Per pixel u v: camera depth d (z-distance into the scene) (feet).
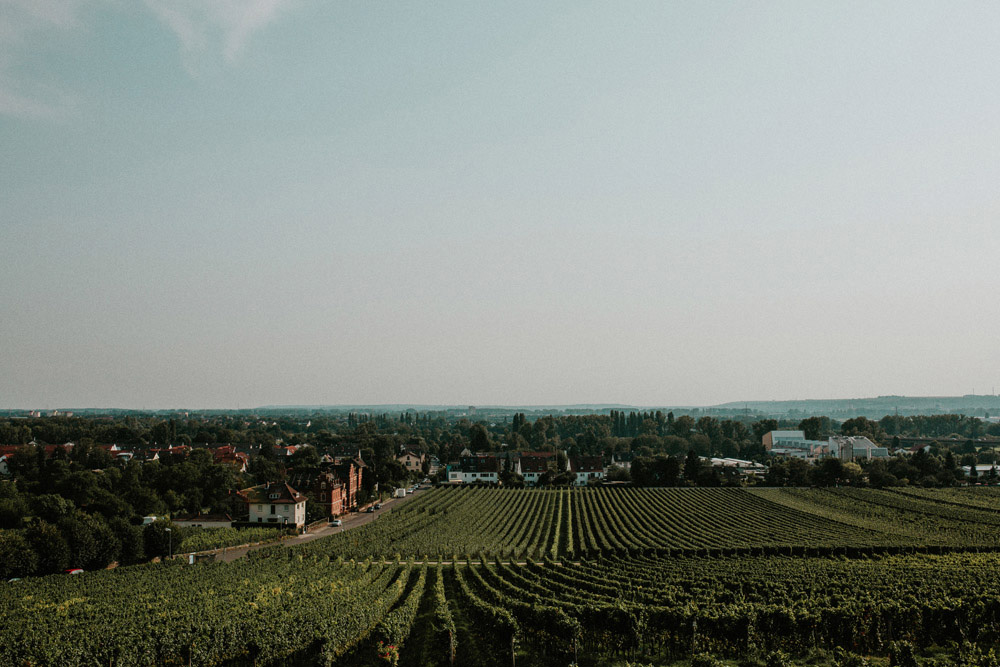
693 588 201.67
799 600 181.57
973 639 157.69
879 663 145.28
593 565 262.26
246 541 345.72
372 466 600.80
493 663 151.84
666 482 612.70
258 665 150.00
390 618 167.22
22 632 159.12
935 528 371.35
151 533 294.46
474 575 248.52
